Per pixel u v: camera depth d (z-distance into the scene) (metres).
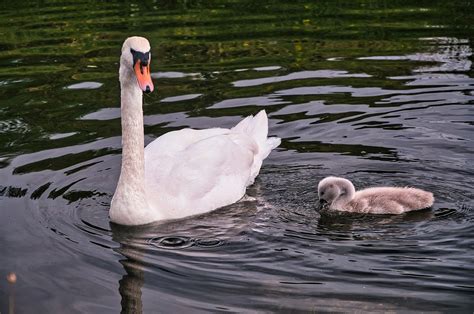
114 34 17.00
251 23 17.73
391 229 9.55
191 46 16.16
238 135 11.37
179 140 10.95
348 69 14.66
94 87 14.13
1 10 19.42
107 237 9.41
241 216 10.15
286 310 7.66
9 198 10.17
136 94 9.63
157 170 10.43
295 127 12.39
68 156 11.45
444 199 10.28
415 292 7.93
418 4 19.09
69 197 10.31
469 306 7.66
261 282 8.21
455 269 8.40
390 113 12.74
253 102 13.29
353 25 17.42
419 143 11.77
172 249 9.08
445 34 16.50
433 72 14.31
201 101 13.39
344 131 12.23
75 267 8.57
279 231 9.57
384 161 11.31
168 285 8.17
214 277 8.32
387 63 14.89
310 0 19.77
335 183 10.27
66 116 12.87
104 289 8.11
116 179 10.85
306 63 15.03
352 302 7.79
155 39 16.61
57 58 15.62
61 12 19.03
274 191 10.80
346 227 9.65
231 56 15.52
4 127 12.45
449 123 12.38
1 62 15.52
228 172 10.73
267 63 15.10
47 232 9.38
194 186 10.34
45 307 7.78
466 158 11.27
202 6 19.34
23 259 8.71
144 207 9.80
